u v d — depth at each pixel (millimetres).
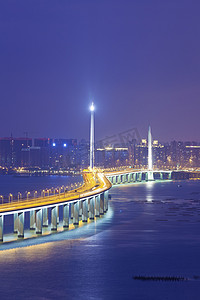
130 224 189375
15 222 161875
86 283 113875
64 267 125000
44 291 108875
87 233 167000
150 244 151250
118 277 118250
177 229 178250
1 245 144875
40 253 137000
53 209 170000
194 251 142875
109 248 144625
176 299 104625
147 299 104750
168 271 123125
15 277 117312
